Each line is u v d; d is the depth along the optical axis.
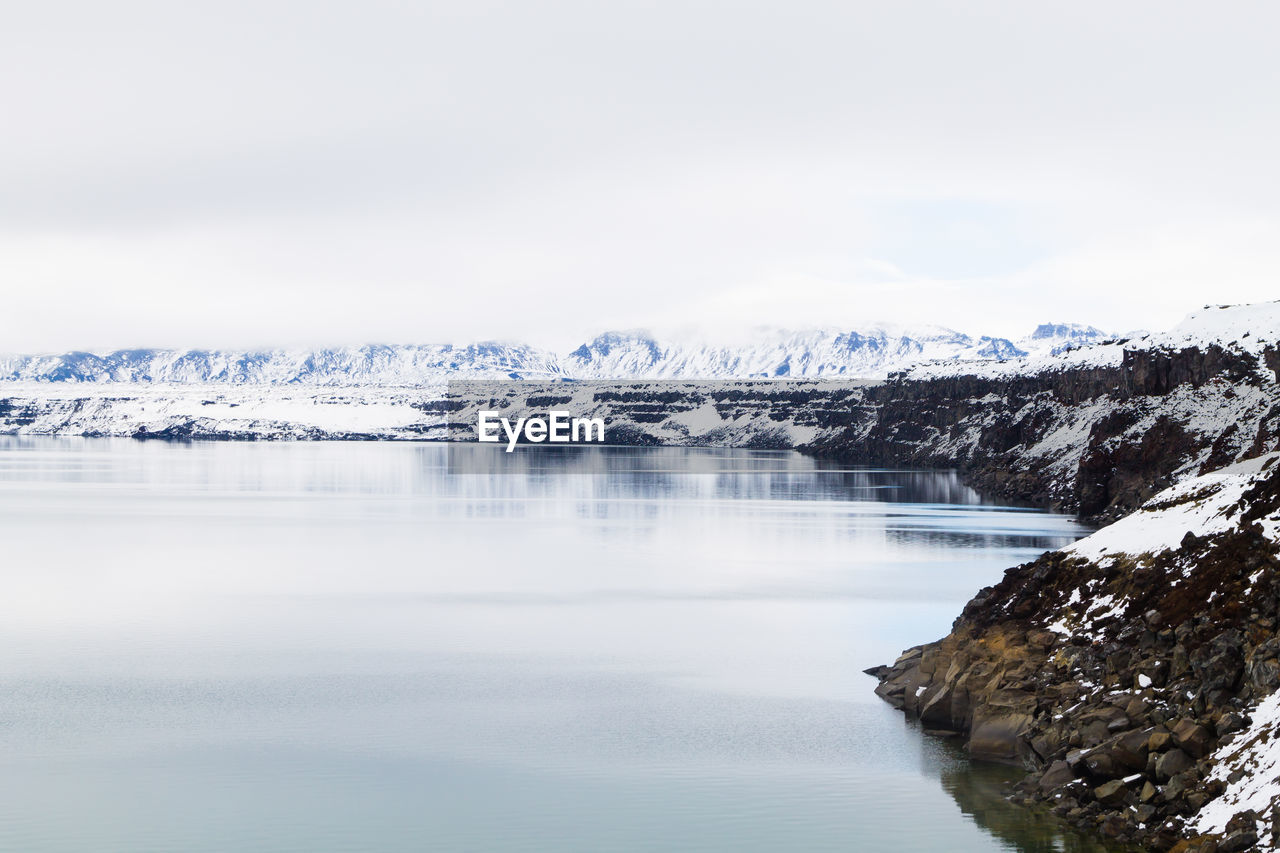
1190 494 60.66
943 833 43.72
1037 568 62.22
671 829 44.81
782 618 87.81
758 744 55.16
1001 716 52.03
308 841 43.81
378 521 168.88
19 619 88.06
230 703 63.22
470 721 59.69
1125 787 43.59
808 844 43.09
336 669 71.31
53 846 43.31
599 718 60.09
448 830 44.88
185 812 46.78
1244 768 39.84
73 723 59.34
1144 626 51.66
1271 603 47.75
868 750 53.88
